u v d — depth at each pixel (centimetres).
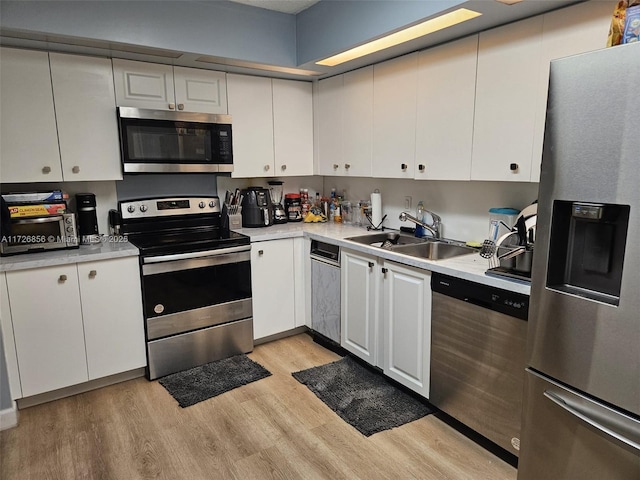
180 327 283
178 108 294
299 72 323
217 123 307
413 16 214
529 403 168
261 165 338
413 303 237
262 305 319
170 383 272
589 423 142
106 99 268
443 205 292
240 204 344
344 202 375
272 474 194
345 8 256
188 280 282
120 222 300
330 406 246
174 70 290
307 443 215
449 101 241
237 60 282
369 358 277
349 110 320
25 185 277
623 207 133
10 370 230
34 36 226
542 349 160
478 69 223
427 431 223
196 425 229
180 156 294
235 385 269
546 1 182
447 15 204
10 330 229
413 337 240
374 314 268
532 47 198
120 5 237
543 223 153
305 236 328
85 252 252
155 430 225
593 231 145
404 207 323
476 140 229
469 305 203
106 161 273
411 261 233
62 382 249
